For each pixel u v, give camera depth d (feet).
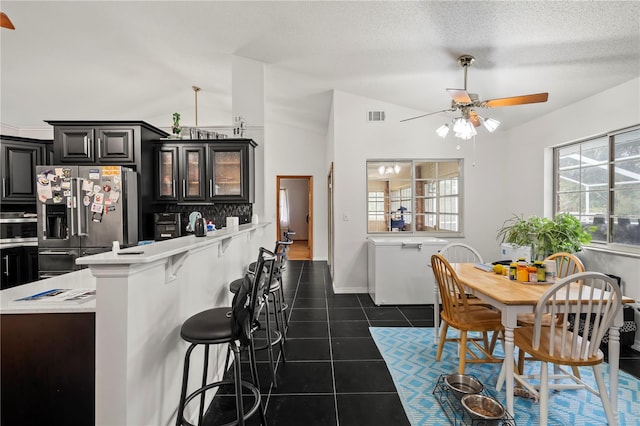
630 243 9.64
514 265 7.75
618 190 10.00
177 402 5.48
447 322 7.82
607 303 5.43
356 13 8.24
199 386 6.38
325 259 23.49
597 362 5.51
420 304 13.28
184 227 14.11
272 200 22.80
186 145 13.16
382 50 9.90
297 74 12.83
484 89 11.31
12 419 4.36
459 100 8.92
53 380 4.34
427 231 15.24
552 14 6.99
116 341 3.91
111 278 3.92
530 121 13.29
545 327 6.98
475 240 14.93
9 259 13.12
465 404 5.92
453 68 10.40
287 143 22.89
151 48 11.57
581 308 6.00
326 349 9.24
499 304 6.20
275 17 9.01
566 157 12.04
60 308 4.31
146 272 4.42
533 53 8.61
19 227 13.44
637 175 9.41
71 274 6.57
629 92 9.21
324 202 23.24
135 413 4.13
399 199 15.33
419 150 14.85
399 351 9.07
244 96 12.55
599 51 8.09
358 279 15.05
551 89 10.38
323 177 23.06
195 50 11.69
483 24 7.73
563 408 6.41
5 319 4.34
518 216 14.08
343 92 14.65
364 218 14.92
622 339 8.92
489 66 9.72
